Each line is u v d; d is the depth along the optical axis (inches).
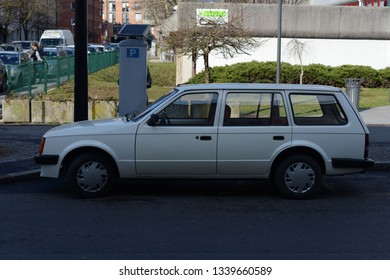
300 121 349.1
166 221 303.6
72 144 343.3
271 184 397.1
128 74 541.6
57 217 309.3
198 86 350.6
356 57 1229.1
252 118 347.6
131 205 337.1
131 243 265.3
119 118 371.2
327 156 348.5
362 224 301.6
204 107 347.3
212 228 291.3
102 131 343.6
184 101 347.3
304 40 1210.6
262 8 1179.9
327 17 1209.4
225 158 344.5
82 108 451.8
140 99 544.4
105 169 349.4
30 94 791.7
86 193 349.7
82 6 443.8
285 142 345.4
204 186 392.2
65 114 670.5
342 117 351.6
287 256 247.8
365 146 350.9
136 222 301.0
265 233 283.3
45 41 2015.3
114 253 250.2
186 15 1074.1
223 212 323.3
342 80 1128.2
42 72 863.7
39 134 585.6
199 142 343.0
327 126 348.8
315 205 341.4
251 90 349.7
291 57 1205.1
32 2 2354.8
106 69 1551.4
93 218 308.0
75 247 258.7
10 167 426.0
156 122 343.9
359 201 353.4
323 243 268.1
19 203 339.9
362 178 427.5
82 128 348.2
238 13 1109.7
